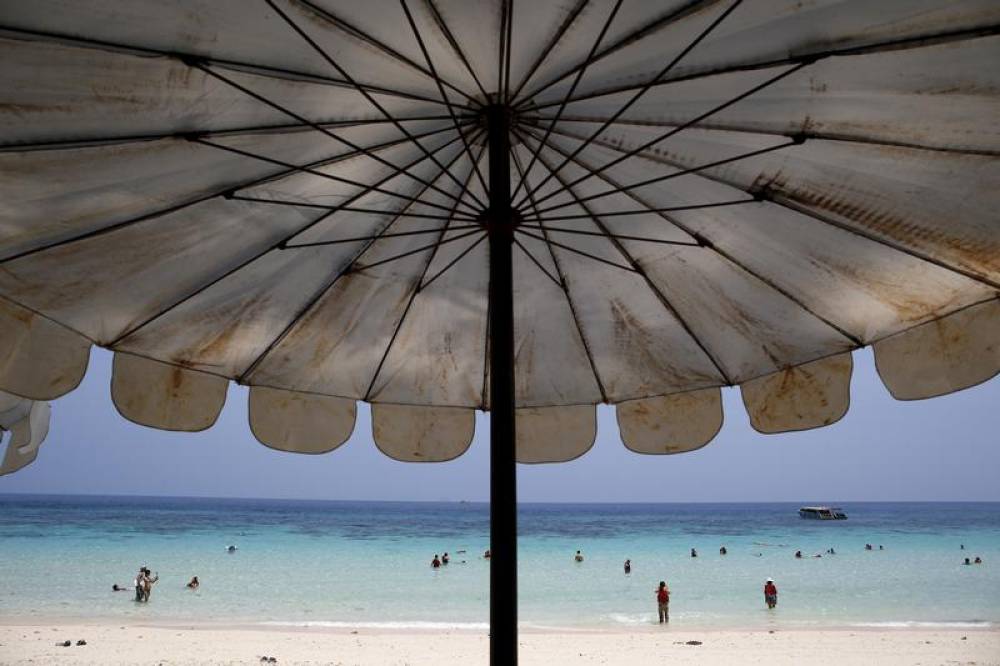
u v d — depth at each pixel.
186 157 2.71
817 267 3.22
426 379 4.02
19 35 2.16
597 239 3.44
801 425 3.55
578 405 4.09
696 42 2.25
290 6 2.26
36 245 2.91
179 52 2.32
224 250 3.18
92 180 2.69
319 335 3.70
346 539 73.31
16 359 3.07
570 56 2.51
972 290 3.11
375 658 19.83
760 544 70.69
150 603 32.00
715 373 3.82
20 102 2.36
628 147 2.92
